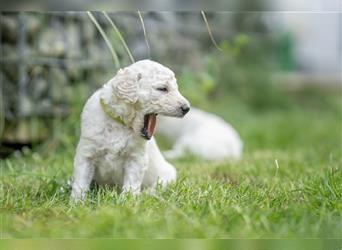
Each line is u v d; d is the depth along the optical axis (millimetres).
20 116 11969
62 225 5641
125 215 5727
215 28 18328
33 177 8352
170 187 7297
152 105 6758
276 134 16656
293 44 28328
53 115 12328
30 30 12102
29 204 6629
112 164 7086
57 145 11234
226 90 20656
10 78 12047
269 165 9828
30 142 12094
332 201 6391
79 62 12664
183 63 16922
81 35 12891
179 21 16219
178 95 6797
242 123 18406
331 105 25188
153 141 7832
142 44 14172
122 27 13195
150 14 14219
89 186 7109
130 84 6742
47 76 12383
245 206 6273
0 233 5465
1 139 11586
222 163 10344
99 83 12922
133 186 7082
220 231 5449
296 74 28922
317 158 11203
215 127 13039
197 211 6031
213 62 14438
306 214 5902
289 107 23469
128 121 6938
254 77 22156
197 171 9250
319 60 33938
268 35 22594
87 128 7012
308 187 7152
